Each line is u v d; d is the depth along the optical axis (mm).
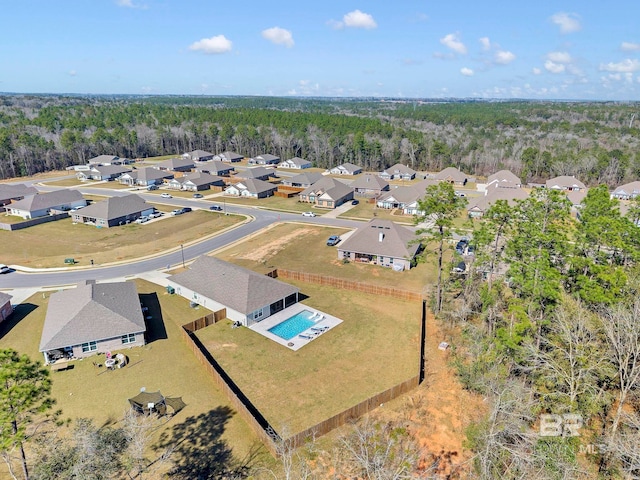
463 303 44906
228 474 25750
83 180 126438
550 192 41688
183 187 113812
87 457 22875
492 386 28750
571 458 24062
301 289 53438
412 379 33875
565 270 41125
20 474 25094
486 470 22719
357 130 178375
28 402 21516
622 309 29922
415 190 97188
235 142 178625
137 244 69812
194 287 49250
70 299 43781
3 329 42938
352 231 77750
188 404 32156
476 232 41281
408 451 27609
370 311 47688
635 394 31375
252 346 40438
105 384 34594
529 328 32344
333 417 29297
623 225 40719
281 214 89875
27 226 79375
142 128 184625
